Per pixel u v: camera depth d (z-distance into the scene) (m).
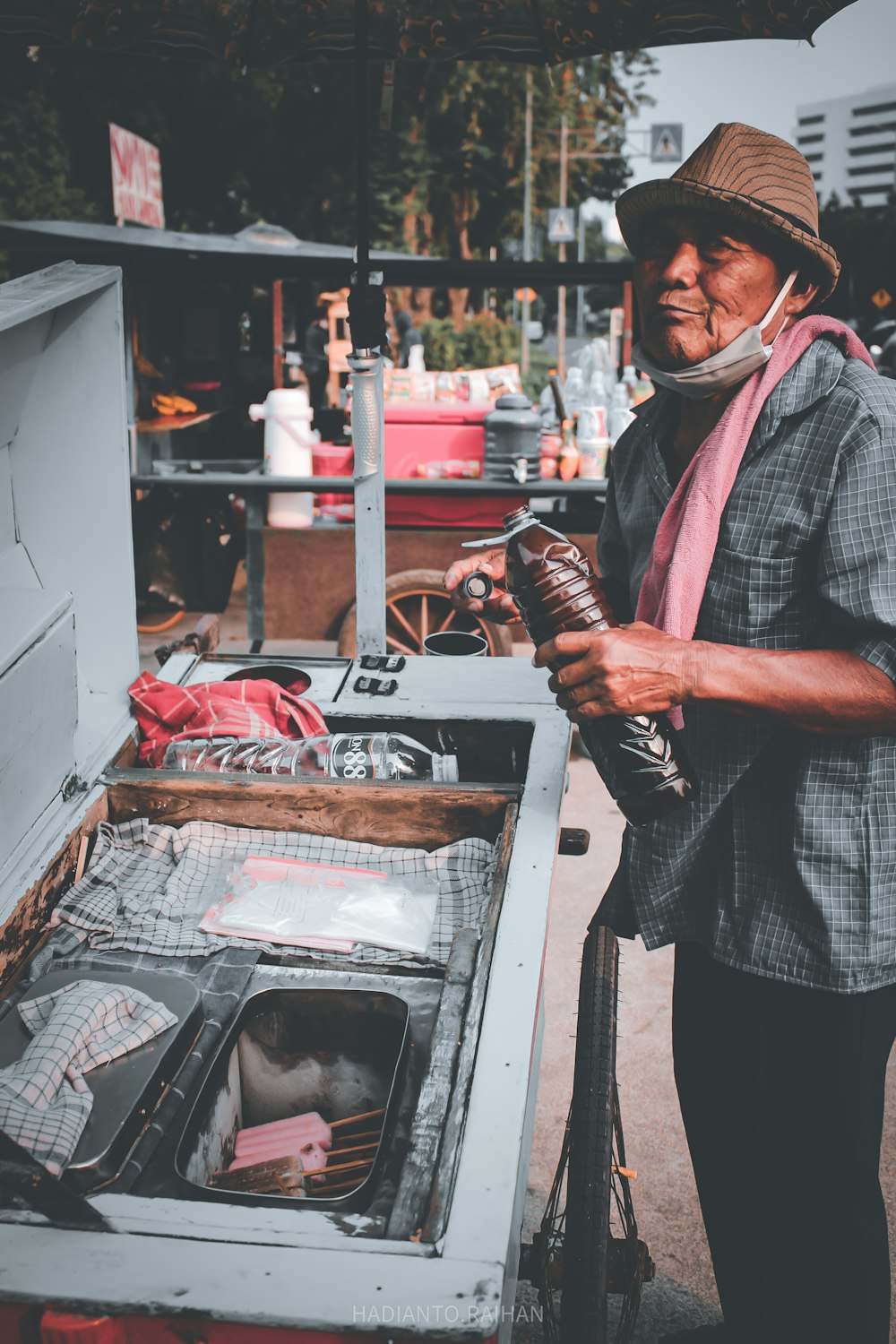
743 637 1.57
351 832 1.94
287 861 1.89
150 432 5.59
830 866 1.53
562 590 1.56
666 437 1.75
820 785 1.52
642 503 1.76
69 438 2.04
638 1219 2.37
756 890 1.62
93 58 13.63
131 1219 1.13
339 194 17.84
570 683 1.45
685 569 1.54
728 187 1.51
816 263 1.53
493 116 21.25
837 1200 1.63
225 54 2.27
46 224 5.61
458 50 2.34
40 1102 1.32
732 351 1.49
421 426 4.92
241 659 2.48
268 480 4.86
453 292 19.78
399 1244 1.08
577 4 2.27
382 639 2.56
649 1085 2.79
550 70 2.39
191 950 1.67
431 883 1.85
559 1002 3.14
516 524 1.61
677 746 1.54
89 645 2.18
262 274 5.27
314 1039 1.63
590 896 3.73
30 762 1.76
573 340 29.22
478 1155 1.17
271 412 4.93
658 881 1.71
